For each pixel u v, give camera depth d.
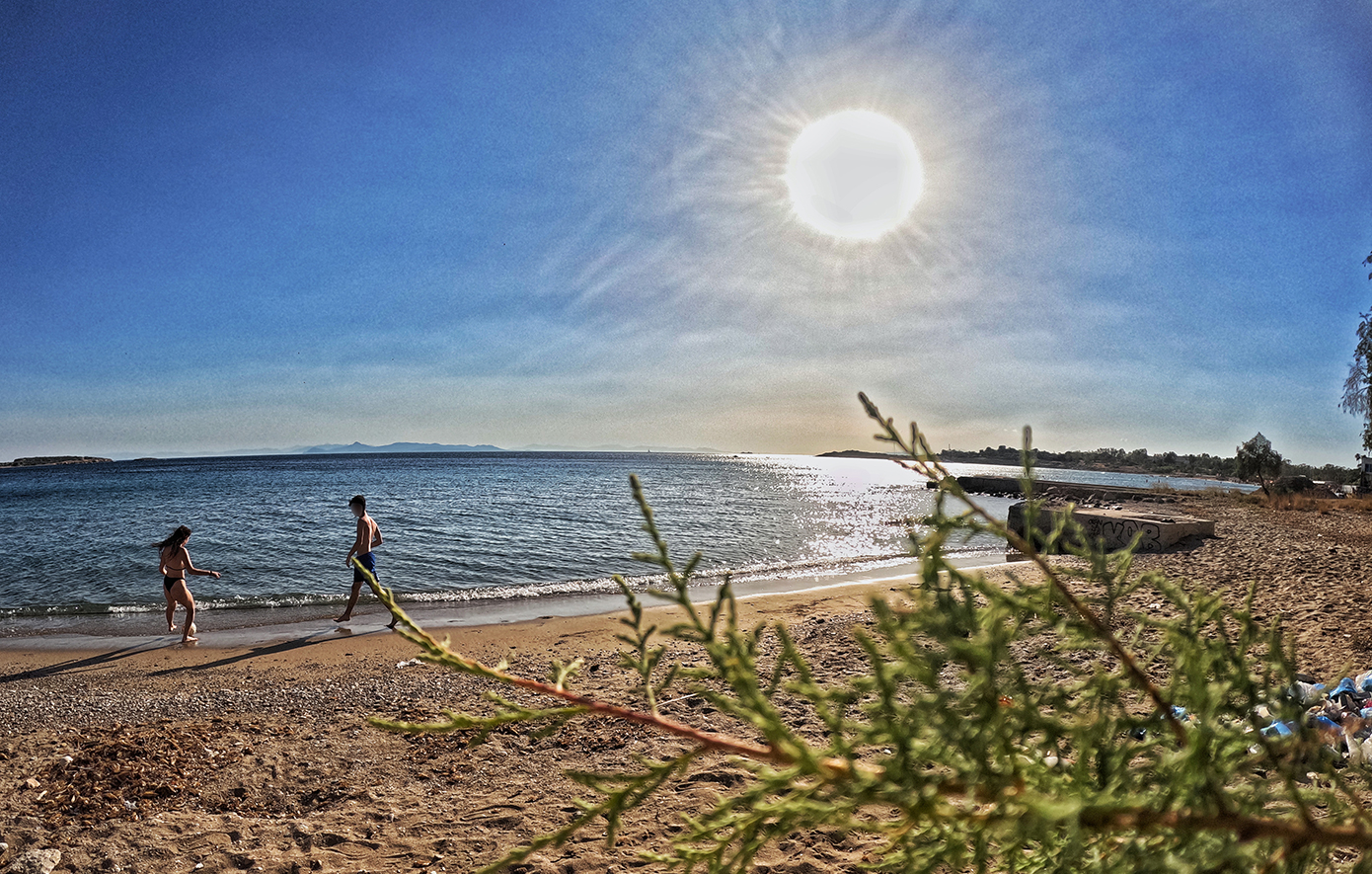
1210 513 29.09
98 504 47.53
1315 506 32.78
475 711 7.77
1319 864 1.18
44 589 18.50
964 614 1.04
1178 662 1.14
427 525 33.19
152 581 19.38
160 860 4.93
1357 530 21.80
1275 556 15.52
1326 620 8.90
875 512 46.81
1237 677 1.15
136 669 10.84
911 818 1.01
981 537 23.58
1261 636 1.19
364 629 13.40
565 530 31.94
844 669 8.43
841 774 1.02
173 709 8.45
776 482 93.75
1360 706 4.53
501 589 17.91
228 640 12.66
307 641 12.48
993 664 0.99
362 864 4.81
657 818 5.15
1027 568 12.44
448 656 1.31
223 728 7.55
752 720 1.07
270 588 18.30
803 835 4.73
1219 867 0.99
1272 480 56.62
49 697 9.23
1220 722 1.15
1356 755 1.23
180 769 6.38
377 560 22.70
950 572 1.08
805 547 28.22
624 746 6.43
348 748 6.89
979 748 0.97
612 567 21.91
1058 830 1.09
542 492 60.19
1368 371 17.89
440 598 16.56
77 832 5.30
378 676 9.84
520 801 5.59
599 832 5.04
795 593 16.84
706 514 42.78
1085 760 1.04
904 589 1.05
